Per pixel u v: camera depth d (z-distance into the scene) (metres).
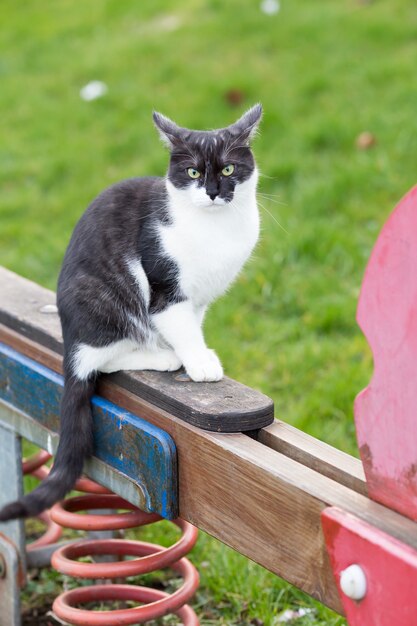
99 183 6.70
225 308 5.13
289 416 4.24
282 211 6.01
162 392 2.53
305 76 7.66
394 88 7.34
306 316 5.03
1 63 8.99
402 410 1.96
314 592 2.08
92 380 2.73
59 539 3.75
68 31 9.59
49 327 2.99
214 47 8.52
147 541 3.71
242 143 2.90
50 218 6.44
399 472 1.99
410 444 1.95
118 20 9.68
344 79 7.57
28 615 3.41
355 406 2.06
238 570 3.43
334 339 4.89
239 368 4.64
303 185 6.27
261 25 8.73
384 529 1.96
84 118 7.69
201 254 2.78
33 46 9.28
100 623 2.72
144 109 7.62
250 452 2.24
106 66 8.52
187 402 2.44
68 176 6.95
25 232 6.21
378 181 6.16
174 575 3.62
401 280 1.91
